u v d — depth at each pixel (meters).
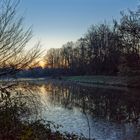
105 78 93.75
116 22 82.69
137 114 31.83
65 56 155.25
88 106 38.91
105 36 112.44
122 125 26.22
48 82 112.25
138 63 68.44
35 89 13.84
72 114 32.03
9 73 12.33
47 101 45.12
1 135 10.95
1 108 11.37
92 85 85.94
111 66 103.62
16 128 11.29
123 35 69.69
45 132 13.05
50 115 30.72
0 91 11.72
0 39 11.83
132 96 49.91
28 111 13.35
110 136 22.19
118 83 77.06
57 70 159.62
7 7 12.69
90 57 120.19
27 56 12.37
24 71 12.79
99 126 25.80
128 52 69.88
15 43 12.08
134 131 23.66
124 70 69.44
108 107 37.84
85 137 20.00
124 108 36.53
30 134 11.12
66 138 15.93
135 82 67.38
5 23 11.84
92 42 118.31
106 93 57.78
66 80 127.19
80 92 62.88
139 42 69.19
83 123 26.91
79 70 137.25
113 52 101.19
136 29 65.62
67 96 54.38
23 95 13.92
